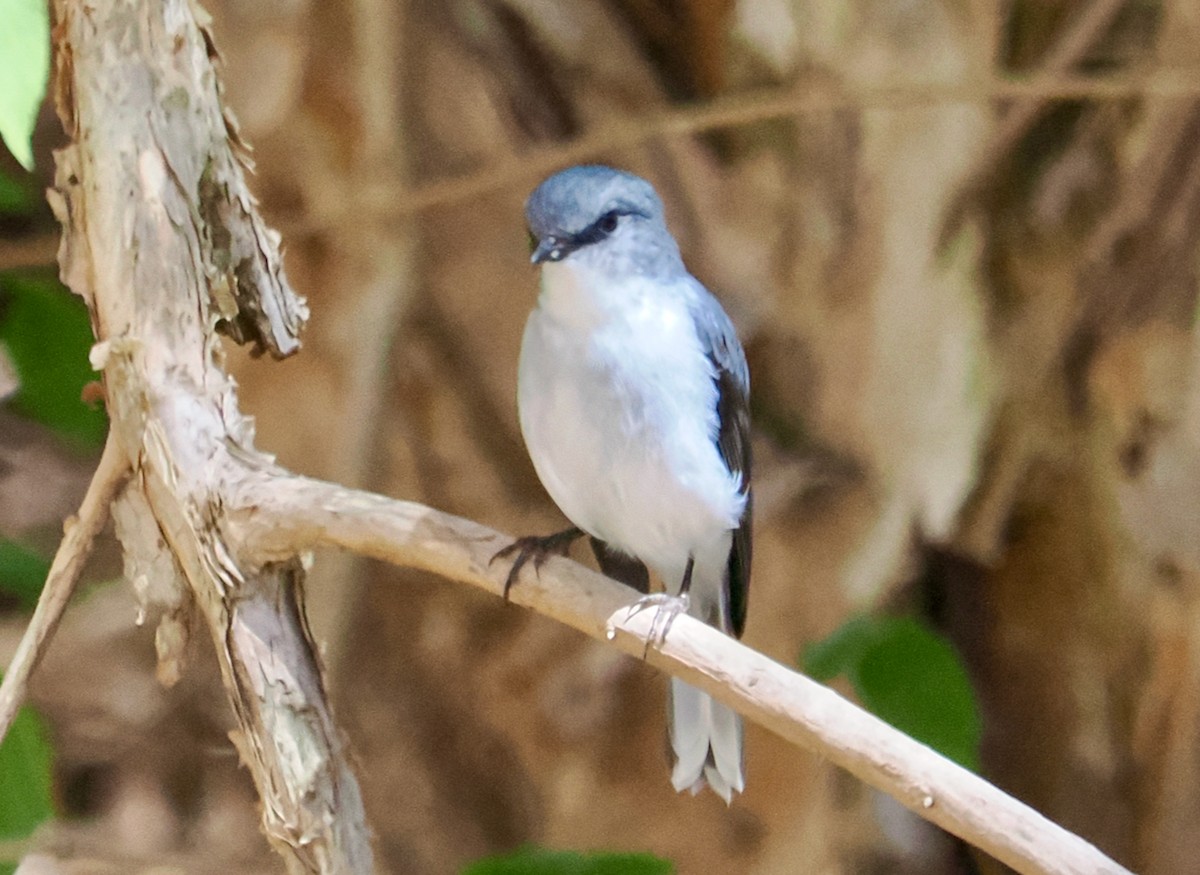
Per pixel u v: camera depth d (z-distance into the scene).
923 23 8.75
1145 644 9.41
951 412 9.18
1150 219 9.16
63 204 4.99
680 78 9.34
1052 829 4.12
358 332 8.59
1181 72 8.29
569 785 9.46
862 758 4.31
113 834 9.67
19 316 8.20
